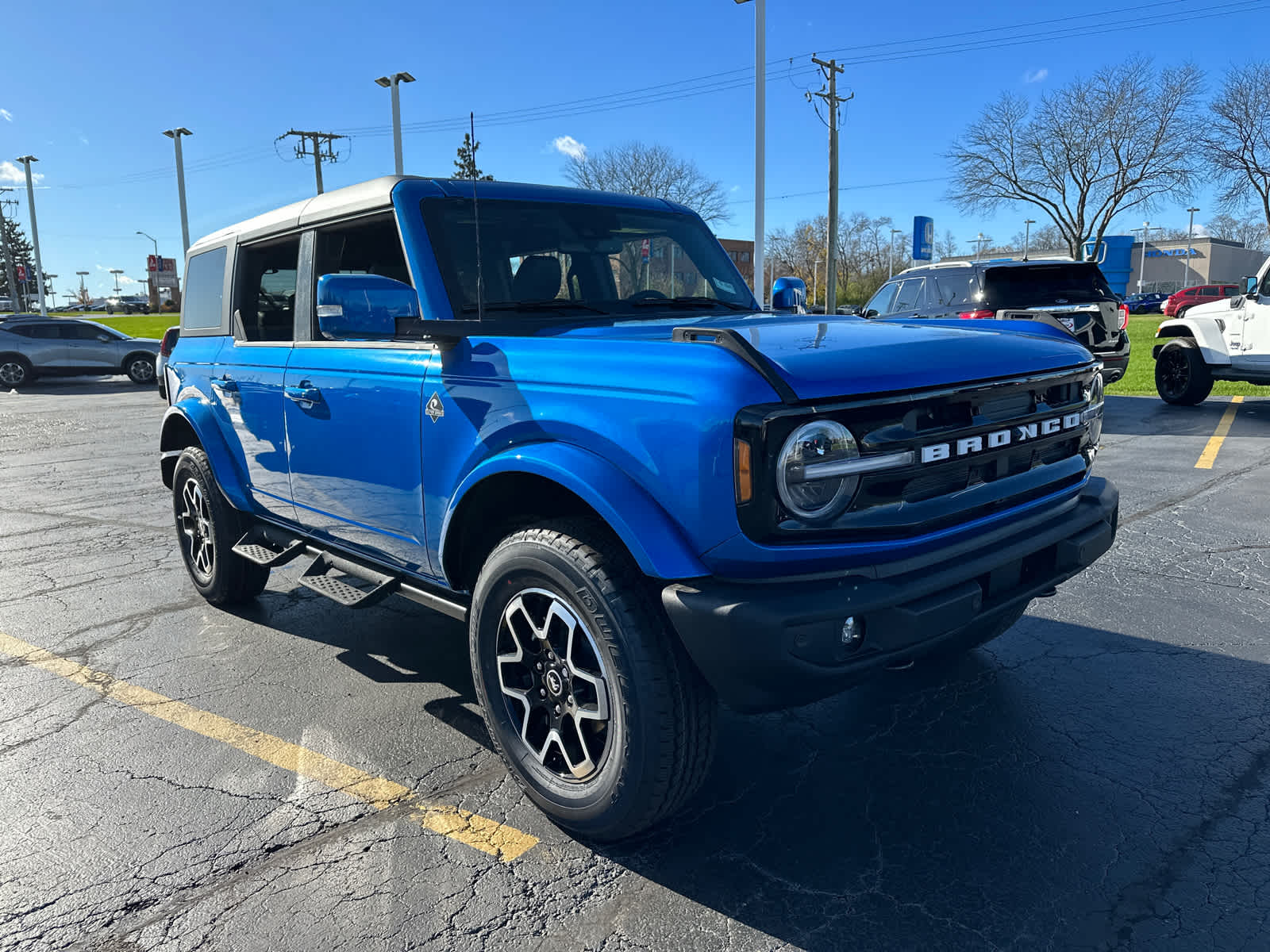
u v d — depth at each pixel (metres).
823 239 80.94
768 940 2.23
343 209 3.50
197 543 4.95
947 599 2.36
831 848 2.61
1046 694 3.60
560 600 2.54
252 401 4.02
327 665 4.10
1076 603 4.62
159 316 68.88
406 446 3.08
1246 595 4.69
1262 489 7.07
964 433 2.45
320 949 2.23
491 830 2.75
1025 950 2.17
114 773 3.13
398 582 3.39
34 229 46.19
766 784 2.98
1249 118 43.28
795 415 2.17
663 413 2.28
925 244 26.94
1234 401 12.93
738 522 2.18
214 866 2.58
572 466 2.42
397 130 23.22
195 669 4.07
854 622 2.26
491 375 2.75
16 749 3.32
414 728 3.45
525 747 2.77
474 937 2.27
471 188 3.41
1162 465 8.12
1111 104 44.53
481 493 2.84
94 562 5.94
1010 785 2.94
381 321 3.02
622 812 2.47
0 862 2.62
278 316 4.16
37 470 9.89
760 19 16.52
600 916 2.34
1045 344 2.89
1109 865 2.50
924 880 2.45
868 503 2.31
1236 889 2.38
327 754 3.25
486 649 2.81
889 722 3.39
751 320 3.21
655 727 2.35
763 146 16.80
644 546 2.26
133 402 17.95
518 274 3.30
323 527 3.78
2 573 5.71
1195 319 12.02
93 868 2.58
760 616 2.14
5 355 20.89
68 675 4.01
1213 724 3.32
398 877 2.52
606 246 3.61
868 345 2.49
